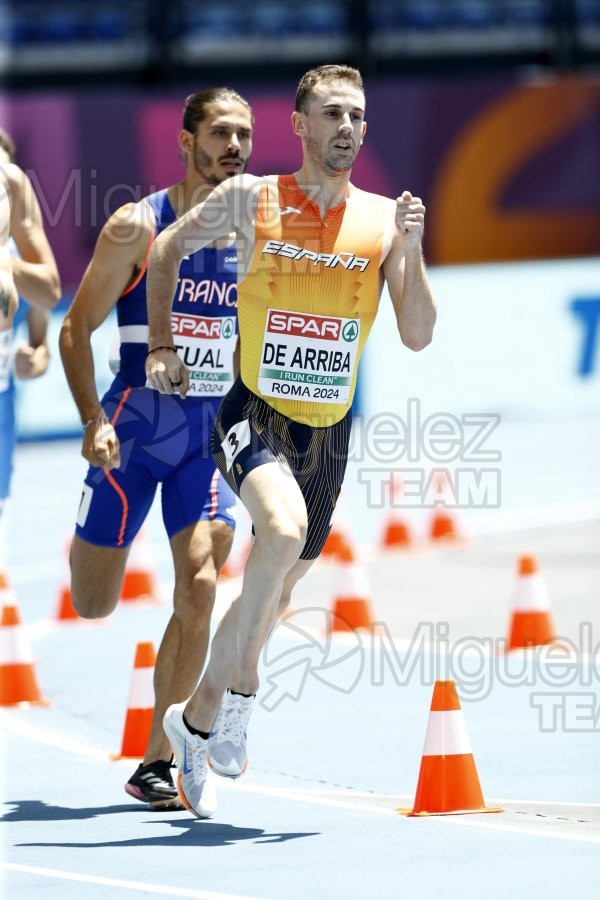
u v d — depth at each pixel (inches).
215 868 575.2
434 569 1493.6
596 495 2032.5
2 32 3181.6
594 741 819.4
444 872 560.4
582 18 3265.3
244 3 3221.0
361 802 699.4
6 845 622.2
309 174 652.7
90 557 740.7
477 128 2913.4
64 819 674.2
